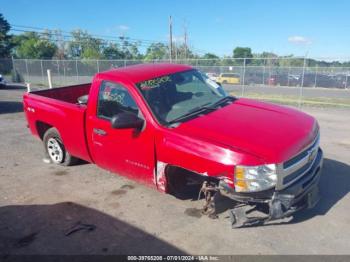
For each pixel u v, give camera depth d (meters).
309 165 3.80
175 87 4.59
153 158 4.07
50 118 5.70
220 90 5.08
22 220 4.27
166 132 3.89
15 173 5.87
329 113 12.05
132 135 4.24
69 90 7.02
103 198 4.75
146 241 3.68
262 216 3.60
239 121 3.95
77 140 5.20
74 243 3.72
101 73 4.85
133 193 4.84
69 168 5.97
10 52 59.72
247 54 72.56
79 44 73.44
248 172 3.33
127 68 5.04
